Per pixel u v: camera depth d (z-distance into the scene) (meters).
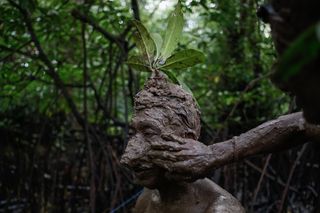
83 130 3.93
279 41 1.06
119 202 3.59
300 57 0.79
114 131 4.32
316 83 0.97
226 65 3.87
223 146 1.74
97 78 4.32
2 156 4.16
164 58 1.90
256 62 3.82
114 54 3.90
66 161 4.21
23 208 4.07
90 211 3.51
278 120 1.73
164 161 1.73
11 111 4.19
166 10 4.70
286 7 1.04
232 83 3.96
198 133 1.87
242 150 1.72
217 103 3.85
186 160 1.71
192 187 1.90
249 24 3.70
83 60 3.79
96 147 3.90
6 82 3.64
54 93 4.15
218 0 3.42
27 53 3.55
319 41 0.77
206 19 4.12
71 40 3.96
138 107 1.81
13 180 4.14
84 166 4.21
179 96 1.82
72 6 3.44
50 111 4.20
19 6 3.20
